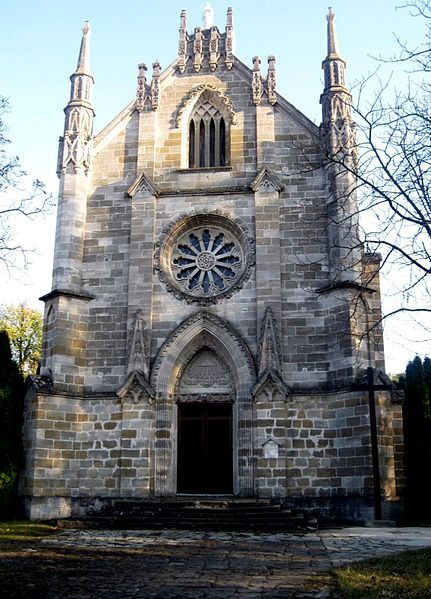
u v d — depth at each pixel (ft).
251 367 114.62
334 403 110.11
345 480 106.32
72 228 124.47
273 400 111.45
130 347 117.60
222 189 124.47
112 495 112.27
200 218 124.57
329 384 111.96
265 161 125.39
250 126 128.26
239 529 92.99
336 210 110.32
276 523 94.38
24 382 116.78
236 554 69.31
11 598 48.03
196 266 124.26
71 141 129.18
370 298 114.11
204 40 136.15
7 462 109.91
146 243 123.34
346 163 117.91
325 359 113.50
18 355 245.45
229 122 129.49
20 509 110.22
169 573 58.44
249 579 55.77
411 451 125.49
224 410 118.52
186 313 119.44
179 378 119.44
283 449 109.29
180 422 118.83
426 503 121.60
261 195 122.52
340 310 112.16
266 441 109.81
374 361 110.73
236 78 131.75
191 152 131.75
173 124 130.93
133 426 114.21
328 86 125.08
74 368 117.80
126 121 132.16
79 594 49.80
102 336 120.26
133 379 115.55
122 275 123.03
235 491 112.88
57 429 113.39
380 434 105.40
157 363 117.39
